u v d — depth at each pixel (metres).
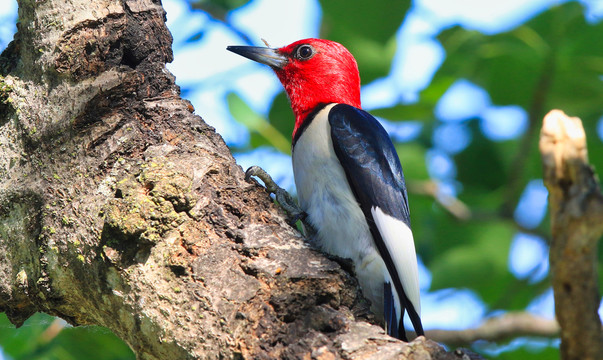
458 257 12.62
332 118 8.57
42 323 10.05
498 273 12.62
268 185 8.36
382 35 10.82
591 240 3.98
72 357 10.07
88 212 6.23
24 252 6.56
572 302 4.16
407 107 11.89
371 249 8.06
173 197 6.10
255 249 6.03
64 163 6.57
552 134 3.99
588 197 3.90
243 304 5.66
